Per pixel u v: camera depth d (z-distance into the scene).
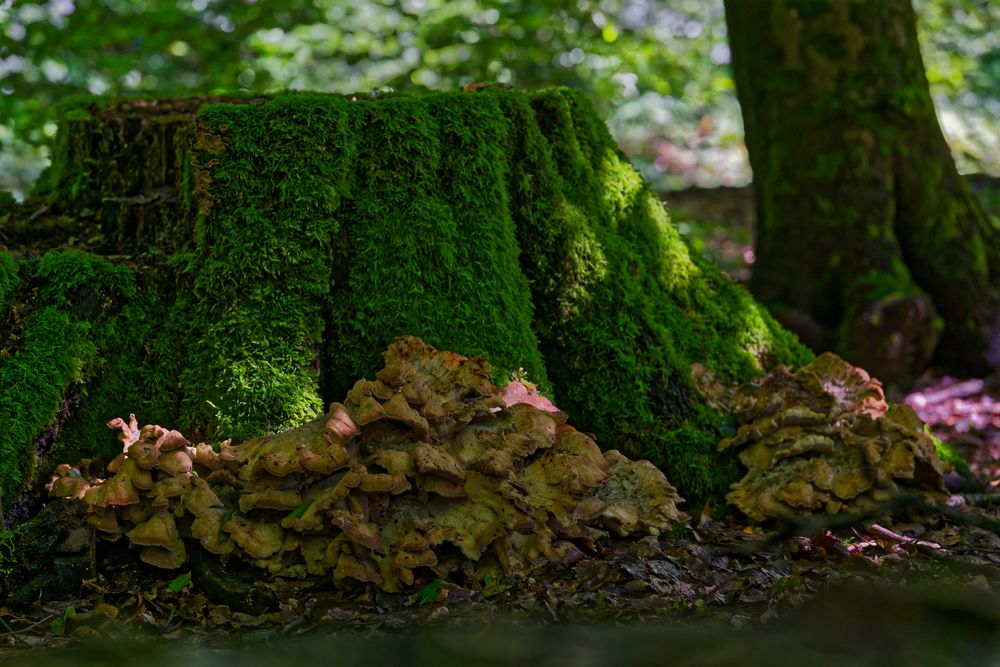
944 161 4.07
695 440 3.10
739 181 8.73
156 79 5.91
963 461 3.37
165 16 5.22
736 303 3.38
